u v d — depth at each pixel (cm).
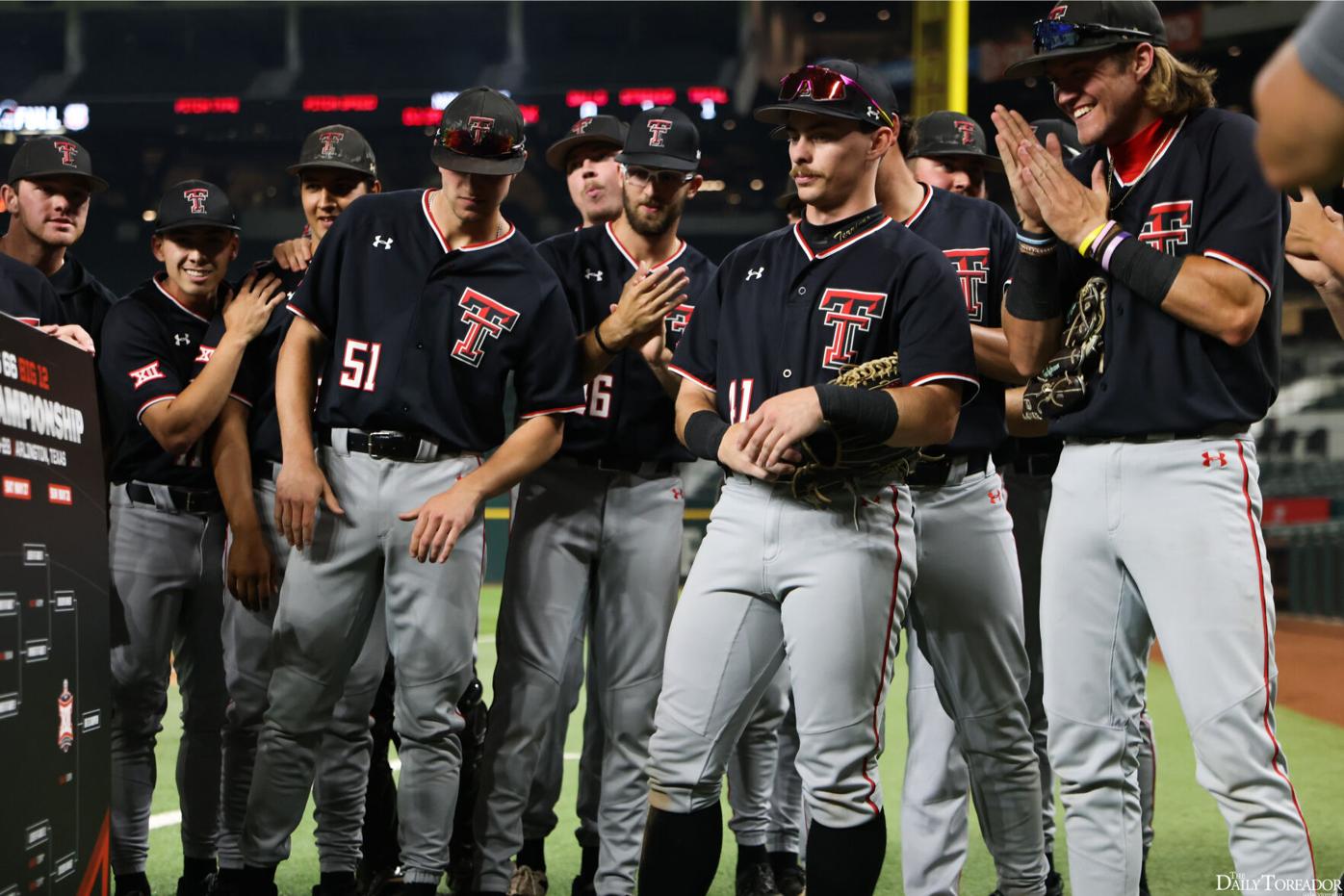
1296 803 269
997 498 361
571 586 405
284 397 367
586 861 431
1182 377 274
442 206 376
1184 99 285
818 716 292
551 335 377
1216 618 269
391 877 432
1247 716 267
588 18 3180
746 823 441
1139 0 283
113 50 3225
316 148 441
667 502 416
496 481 363
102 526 272
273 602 421
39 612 234
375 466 360
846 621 289
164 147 3180
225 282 445
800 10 3053
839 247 309
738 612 302
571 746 715
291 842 497
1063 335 304
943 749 364
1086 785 292
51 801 237
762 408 284
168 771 628
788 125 313
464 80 3172
